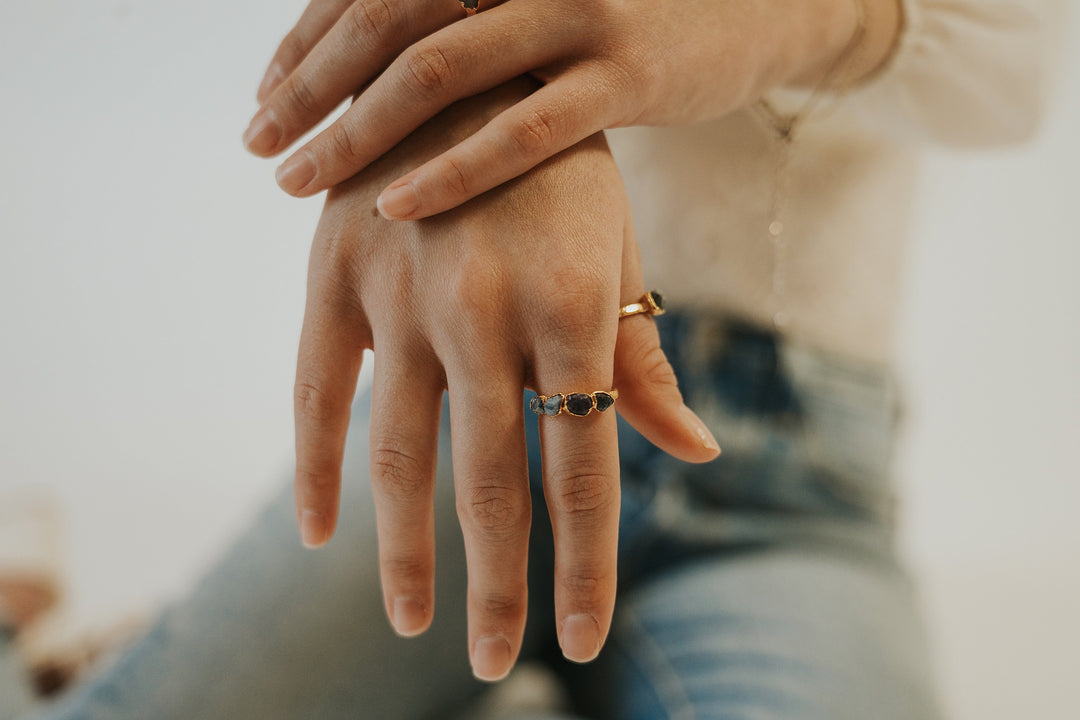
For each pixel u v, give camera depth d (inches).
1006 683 21.1
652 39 11.2
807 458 16.4
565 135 11.0
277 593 16.1
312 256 11.9
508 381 11.0
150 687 15.6
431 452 11.5
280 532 16.6
